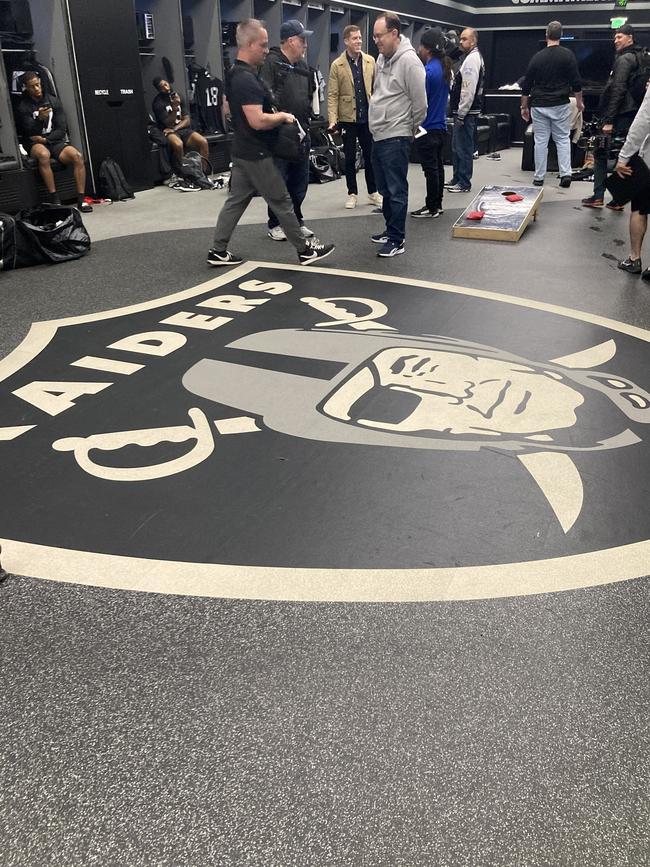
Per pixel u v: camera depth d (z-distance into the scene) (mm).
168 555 2250
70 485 2625
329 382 3463
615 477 2645
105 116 8703
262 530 2363
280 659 1862
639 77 7168
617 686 1779
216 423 3066
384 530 2359
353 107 7699
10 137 7535
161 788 1531
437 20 16766
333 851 1406
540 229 6980
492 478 2641
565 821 1461
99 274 5465
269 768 1574
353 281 5203
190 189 9516
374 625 1970
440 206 7660
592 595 2080
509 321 4332
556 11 17562
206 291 4988
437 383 3449
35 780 1548
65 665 1850
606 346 3926
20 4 7891
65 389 3410
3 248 5547
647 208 5156
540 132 9117
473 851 1406
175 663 1853
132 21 8805
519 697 1749
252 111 5012
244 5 11117
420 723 1682
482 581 2131
